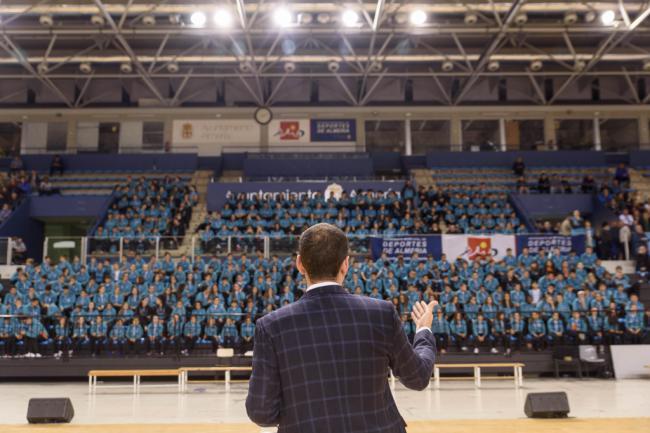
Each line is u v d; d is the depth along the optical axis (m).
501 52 25.94
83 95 30.59
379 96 30.98
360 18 23.31
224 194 25.44
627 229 20.84
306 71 29.58
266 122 30.20
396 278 17.27
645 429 7.04
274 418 1.97
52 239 19.38
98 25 22.58
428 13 23.16
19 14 21.55
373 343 2.00
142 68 26.17
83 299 15.84
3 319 14.82
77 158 29.44
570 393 11.83
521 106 30.80
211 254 19.14
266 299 16.05
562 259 18.72
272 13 22.48
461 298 15.98
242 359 14.71
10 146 30.55
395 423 2.03
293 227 20.75
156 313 15.54
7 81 30.59
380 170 30.00
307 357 1.96
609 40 23.59
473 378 14.64
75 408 10.20
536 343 15.12
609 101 31.02
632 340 15.27
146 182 26.12
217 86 30.59
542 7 21.89
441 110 30.77
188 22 22.95
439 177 28.80
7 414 9.55
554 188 26.45
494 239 19.94
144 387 13.61
